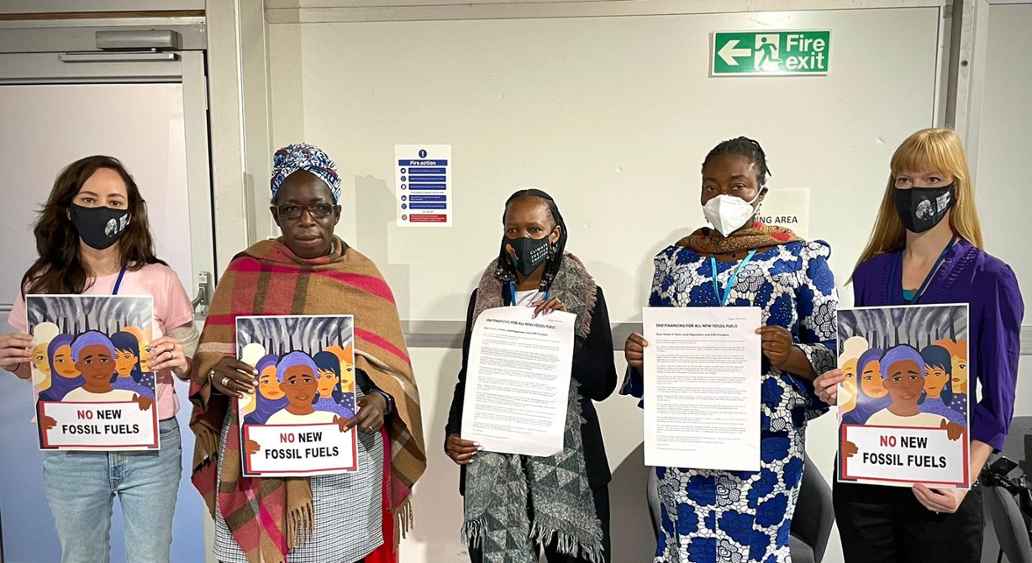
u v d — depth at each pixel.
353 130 2.24
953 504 1.32
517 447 1.57
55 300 1.57
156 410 1.60
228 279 1.62
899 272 1.43
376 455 1.63
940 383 1.32
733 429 1.39
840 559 2.29
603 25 2.13
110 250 1.66
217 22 2.12
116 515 2.36
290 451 1.50
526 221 1.55
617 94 2.16
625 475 2.26
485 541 1.59
